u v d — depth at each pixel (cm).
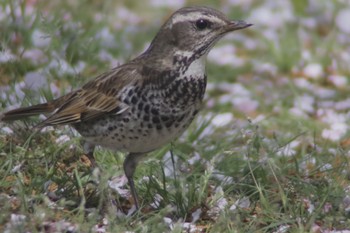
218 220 1078
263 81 1928
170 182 1227
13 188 1120
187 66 1102
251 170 1179
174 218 1129
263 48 2139
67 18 1773
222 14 1130
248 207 1159
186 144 1379
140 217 1088
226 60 1998
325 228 1108
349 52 2122
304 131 1474
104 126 1116
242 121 1614
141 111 1087
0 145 1243
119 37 1884
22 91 1429
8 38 1612
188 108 1101
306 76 1972
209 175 1159
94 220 1021
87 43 1680
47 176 1169
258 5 2355
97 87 1124
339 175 1259
